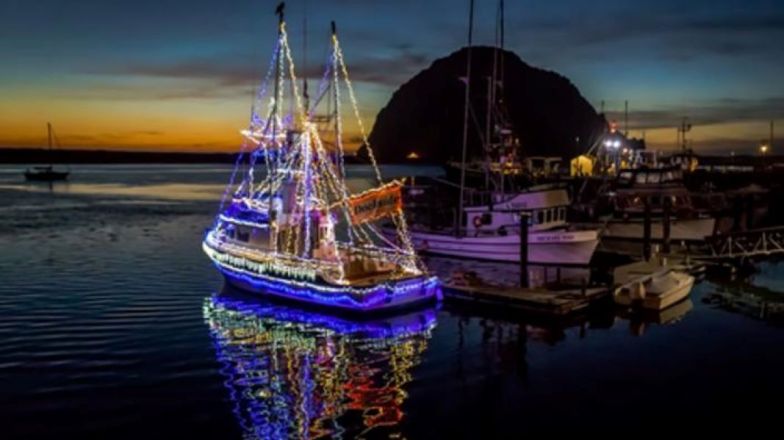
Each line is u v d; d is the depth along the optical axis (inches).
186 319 1238.3
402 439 761.6
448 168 4158.5
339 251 1449.3
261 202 1541.6
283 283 1325.0
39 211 3459.6
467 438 763.4
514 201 1857.8
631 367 985.5
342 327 1194.0
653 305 1268.5
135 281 1590.8
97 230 2652.6
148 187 6092.5
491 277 1627.7
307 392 895.1
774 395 878.4
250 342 1105.4
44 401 847.7
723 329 1174.3
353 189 5364.2
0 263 1839.3
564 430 783.7
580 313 1259.2
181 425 788.6
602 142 4756.4
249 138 1523.1
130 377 934.4
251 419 808.9
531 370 976.9
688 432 775.7
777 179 3826.3
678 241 2117.4
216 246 1540.4
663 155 4008.4
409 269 1368.1
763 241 1720.0
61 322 1210.0
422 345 1096.2
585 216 2365.9
